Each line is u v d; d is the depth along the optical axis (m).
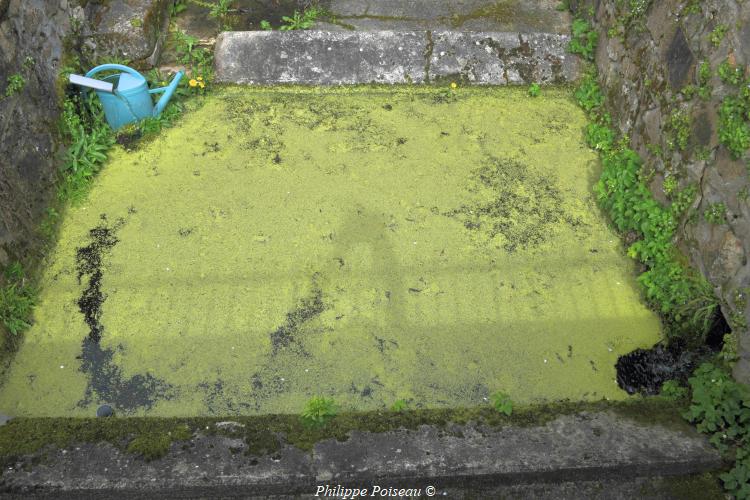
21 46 4.07
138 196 4.48
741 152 3.22
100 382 3.54
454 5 5.80
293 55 5.32
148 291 3.94
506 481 3.02
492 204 4.47
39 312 3.83
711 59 3.58
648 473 3.02
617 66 4.85
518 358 3.65
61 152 4.49
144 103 4.84
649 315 3.86
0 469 2.89
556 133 4.99
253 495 2.97
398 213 4.40
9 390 3.50
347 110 5.13
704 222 3.58
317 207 4.42
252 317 3.81
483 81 5.34
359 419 3.15
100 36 4.96
